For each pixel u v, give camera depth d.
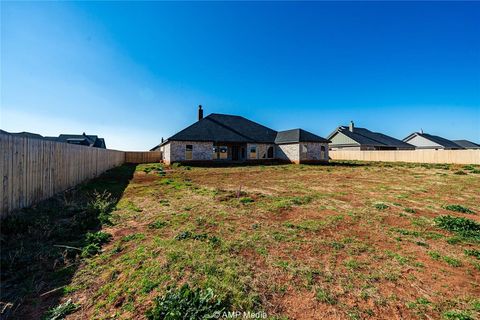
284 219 5.35
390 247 3.90
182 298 2.44
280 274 3.06
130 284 2.83
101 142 45.03
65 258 3.41
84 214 5.30
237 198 7.43
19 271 3.04
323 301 2.54
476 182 10.84
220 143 24.12
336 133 38.06
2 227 4.13
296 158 23.88
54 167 7.03
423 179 11.98
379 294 2.66
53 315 2.30
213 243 3.97
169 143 21.22
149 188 9.36
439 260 3.46
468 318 2.28
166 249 3.73
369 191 8.73
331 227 4.82
